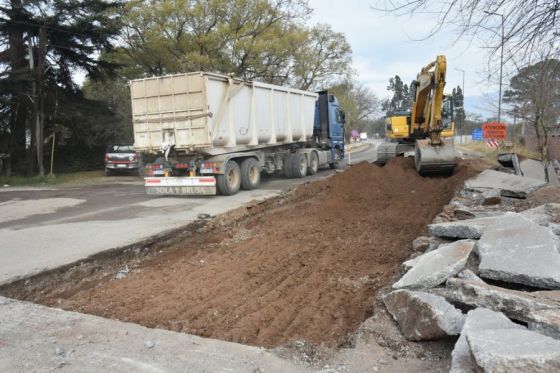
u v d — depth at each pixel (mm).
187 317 4801
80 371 3383
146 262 7039
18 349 3787
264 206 10961
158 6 23453
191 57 23438
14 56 21688
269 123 14578
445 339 3529
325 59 36344
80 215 10398
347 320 4547
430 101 13117
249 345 4094
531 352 2459
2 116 21500
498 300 3443
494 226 5086
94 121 23953
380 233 7758
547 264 3900
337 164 21562
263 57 26953
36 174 22234
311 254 6812
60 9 20906
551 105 12156
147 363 3463
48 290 5902
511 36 5488
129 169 22891
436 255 4613
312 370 3312
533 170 11781
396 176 12961
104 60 24422
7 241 7871
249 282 5828
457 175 11406
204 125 11617
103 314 4969
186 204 11312
